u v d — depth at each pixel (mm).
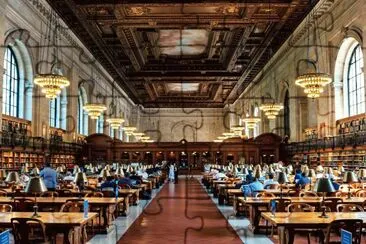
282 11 19719
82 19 20438
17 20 18641
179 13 19969
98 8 19047
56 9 19625
